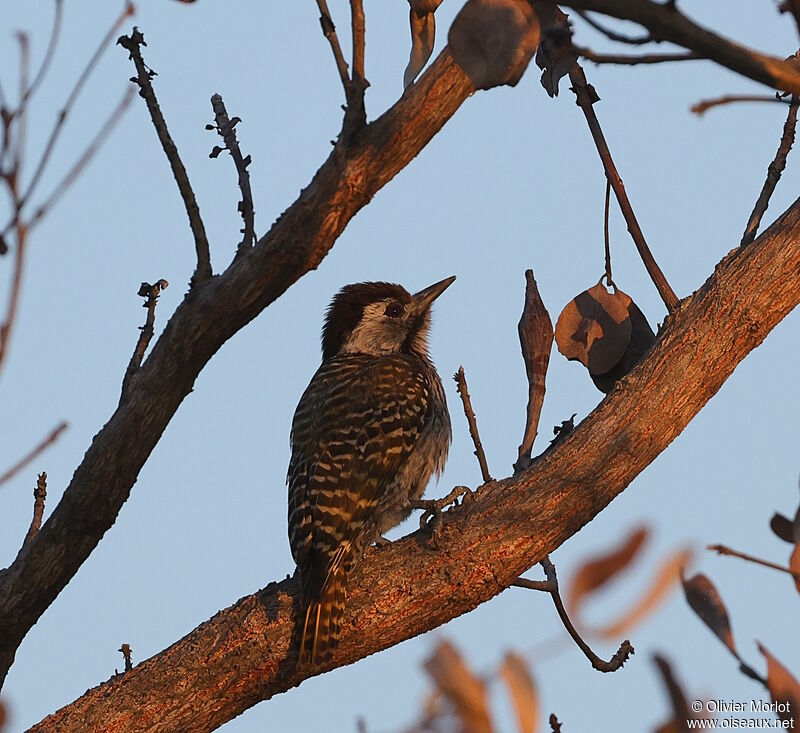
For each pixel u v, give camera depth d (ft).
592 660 35.19
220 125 32.45
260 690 33.30
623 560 17.16
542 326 37.88
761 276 34.04
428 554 33.76
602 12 17.75
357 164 29.84
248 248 31.53
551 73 36.04
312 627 32.99
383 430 43.16
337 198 29.84
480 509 34.01
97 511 31.91
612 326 38.24
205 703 32.89
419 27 31.17
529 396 37.29
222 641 33.24
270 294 30.60
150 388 31.17
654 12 17.71
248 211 31.83
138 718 32.58
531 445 36.73
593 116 39.04
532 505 33.68
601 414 34.27
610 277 38.68
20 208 21.29
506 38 22.25
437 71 29.81
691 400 33.94
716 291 34.40
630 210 38.42
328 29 29.73
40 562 32.30
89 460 31.68
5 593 32.40
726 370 34.04
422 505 35.27
